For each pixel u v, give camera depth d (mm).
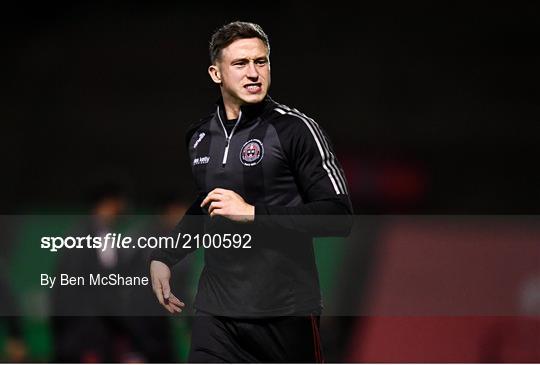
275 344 10844
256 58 10711
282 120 10672
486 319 19938
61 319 15055
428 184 38656
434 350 20000
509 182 39812
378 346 20469
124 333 15008
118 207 15453
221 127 11180
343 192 10398
